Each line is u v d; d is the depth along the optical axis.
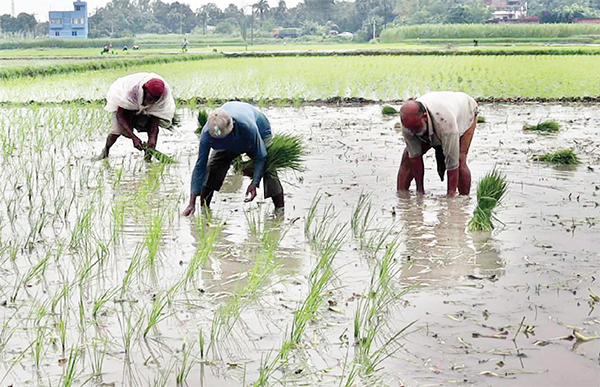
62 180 9.52
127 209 7.97
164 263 6.18
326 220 7.55
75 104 17.23
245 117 7.31
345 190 8.98
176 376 4.20
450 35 89.62
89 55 54.91
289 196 8.67
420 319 4.96
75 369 4.27
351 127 14.88
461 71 28.59
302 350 4.52
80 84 24.44
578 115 16.88
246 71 29.97
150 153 10.97
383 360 4.37
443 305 5.21
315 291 4.94
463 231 7.16
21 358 4.38
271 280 5.75
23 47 100.75
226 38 113.06
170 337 4.71
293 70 30.31
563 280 5.71
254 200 8.48
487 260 6.23
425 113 8.09
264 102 19.31
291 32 129.62
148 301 5.30
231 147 7.39
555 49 43.72
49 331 4.77
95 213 7.79
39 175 9.82
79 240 6.68
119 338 4.68
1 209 7.99
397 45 75.19
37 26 144.88
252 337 4.71
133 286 5.60
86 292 5.46
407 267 6.06
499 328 4.80
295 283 5.68
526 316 5.01
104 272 5.92
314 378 4.17
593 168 10.29
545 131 14.10
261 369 4.17
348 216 7.72
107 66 33.31
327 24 136.12
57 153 11.62
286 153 7.80
